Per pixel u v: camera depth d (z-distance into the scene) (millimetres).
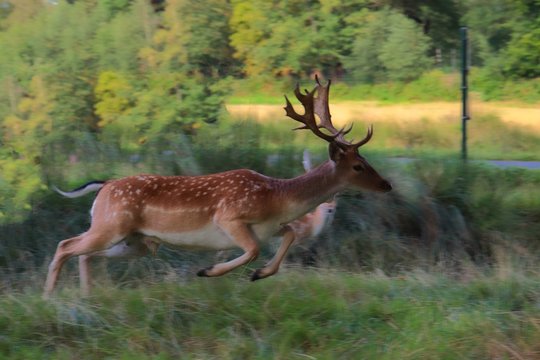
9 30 30359
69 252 9203
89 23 29688
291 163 14469
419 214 13922
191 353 7520
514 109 34906
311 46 39281
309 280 9492
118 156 14961
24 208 13594
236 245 8930
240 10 37625
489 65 39531
